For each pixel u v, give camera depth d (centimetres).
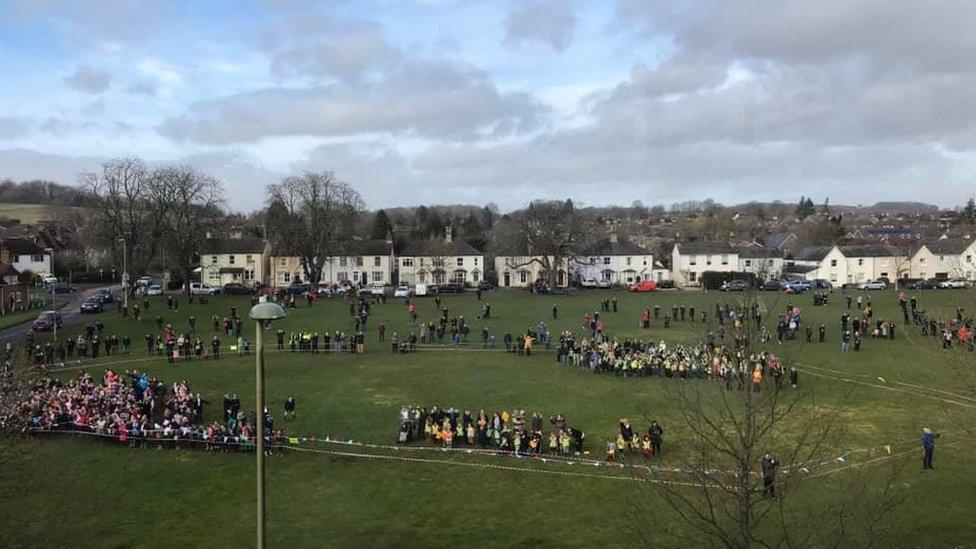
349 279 14200
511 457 3903
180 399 4606
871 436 4034
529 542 2903
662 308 9200
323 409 4866
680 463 2727
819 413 4288
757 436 1920
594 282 13338
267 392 5325
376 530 3052
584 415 4625
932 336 6781
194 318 8312
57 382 5016
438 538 2969
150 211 11769
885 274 13825
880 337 6950
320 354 6769
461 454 3969
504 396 5131
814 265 13838
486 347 7044
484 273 15012
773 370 2961
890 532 2653
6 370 3900
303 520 3161
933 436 3500
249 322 8506
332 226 12050
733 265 14088
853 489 2475
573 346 6300
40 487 3469
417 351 6881
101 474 3678
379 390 5356
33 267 14512
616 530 2969
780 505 1936
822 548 2358
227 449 4050
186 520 3161
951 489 3228
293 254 12444
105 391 4778
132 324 8262
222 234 15188
